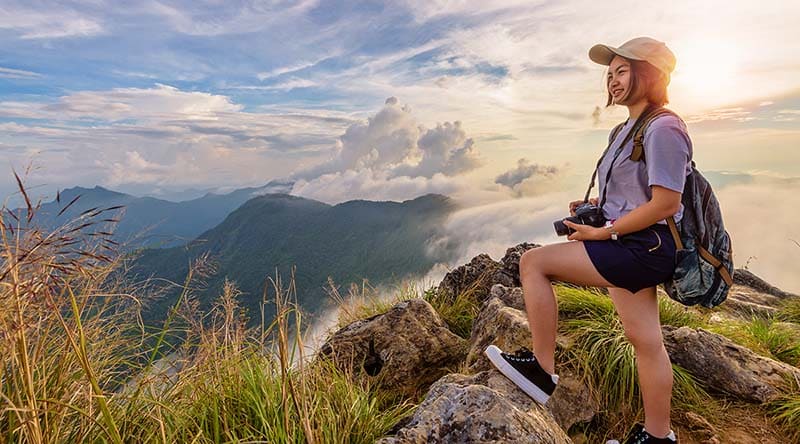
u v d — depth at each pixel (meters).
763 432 3.12
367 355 4.80
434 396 2.76
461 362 4.61
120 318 2.25
